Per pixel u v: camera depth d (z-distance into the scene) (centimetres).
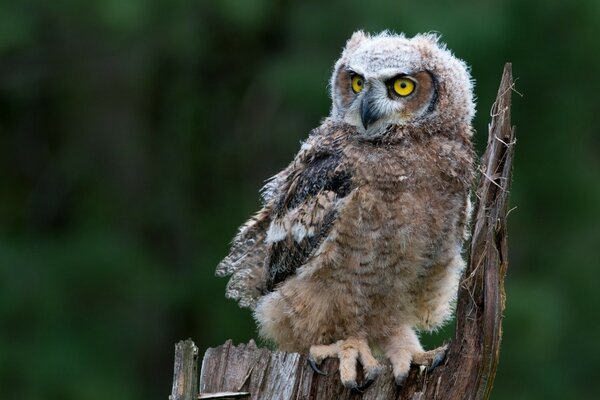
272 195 1016
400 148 892
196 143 2217
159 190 2181
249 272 996
